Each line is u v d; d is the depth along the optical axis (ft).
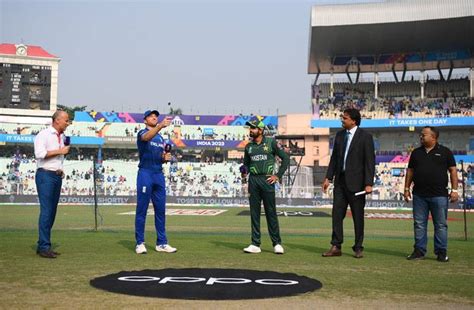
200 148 149.38
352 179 22.12
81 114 145.59
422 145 22.63
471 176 112.78
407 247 26.35
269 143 23.47
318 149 165.99
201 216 63.21
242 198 94.27
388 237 34.58
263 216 64.13
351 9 115.75
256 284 15.26
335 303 13.24
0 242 25.57
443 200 21.58
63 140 22.13
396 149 131.75
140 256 21.11
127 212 68.49
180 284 15.03
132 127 147.13
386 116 131.85
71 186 107.45
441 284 15.93
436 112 127.95
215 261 19.93
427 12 111.24
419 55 130.11
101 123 145.59
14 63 131.13
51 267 17.95
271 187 23.09
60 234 31.19
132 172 117.19
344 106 136.05
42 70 132.98
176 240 28.48
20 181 107.14
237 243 27.43
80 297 13.32
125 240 27.61
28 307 12.26
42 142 21.04
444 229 21.43
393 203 92.12
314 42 125.39
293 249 24.90
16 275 16.37
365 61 133.39
